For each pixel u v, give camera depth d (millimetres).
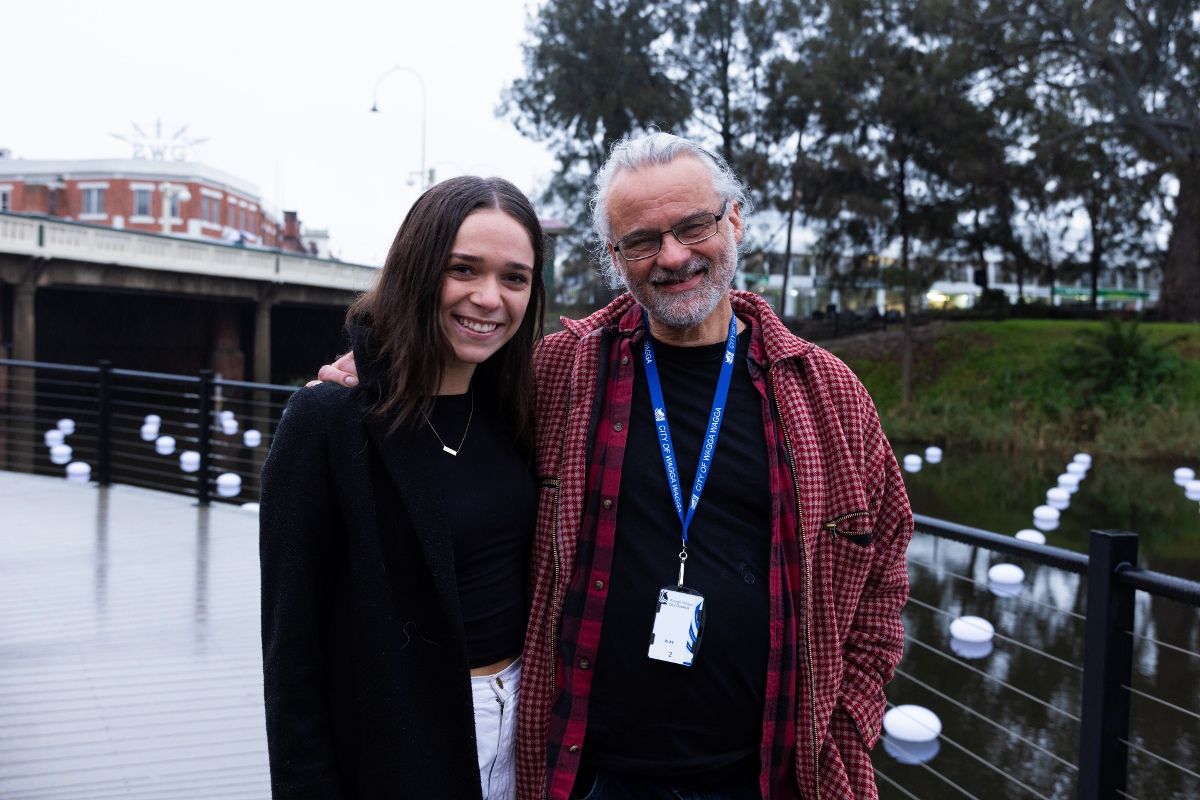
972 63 20594
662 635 1473
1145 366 19141
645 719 1496
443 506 1374
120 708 3262
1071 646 6426
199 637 4016
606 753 1521
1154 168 22500
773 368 1567
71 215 43406
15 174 43469
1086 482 15156
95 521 6227
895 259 22719
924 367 22359
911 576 8406
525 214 1422
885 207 21109
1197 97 20141
